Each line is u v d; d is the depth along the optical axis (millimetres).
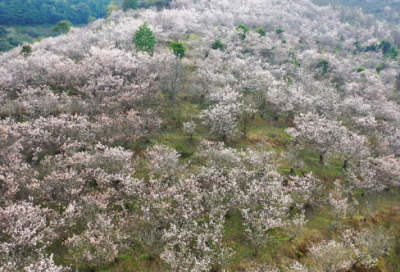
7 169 24250
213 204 25703
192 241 23984
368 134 44125
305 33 92250
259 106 46969
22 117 35844
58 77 42875
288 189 29906
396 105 54906
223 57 59250
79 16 128375
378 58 84188
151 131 36062
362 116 48500
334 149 36844
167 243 21516
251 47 67312
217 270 22172
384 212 33781
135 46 56344
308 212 30609
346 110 49031
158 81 44750
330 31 102188
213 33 73875
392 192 37656
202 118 40562
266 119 45469
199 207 25969
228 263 22656
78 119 32812
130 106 38562
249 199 26656
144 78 44344
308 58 68250
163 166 28344
